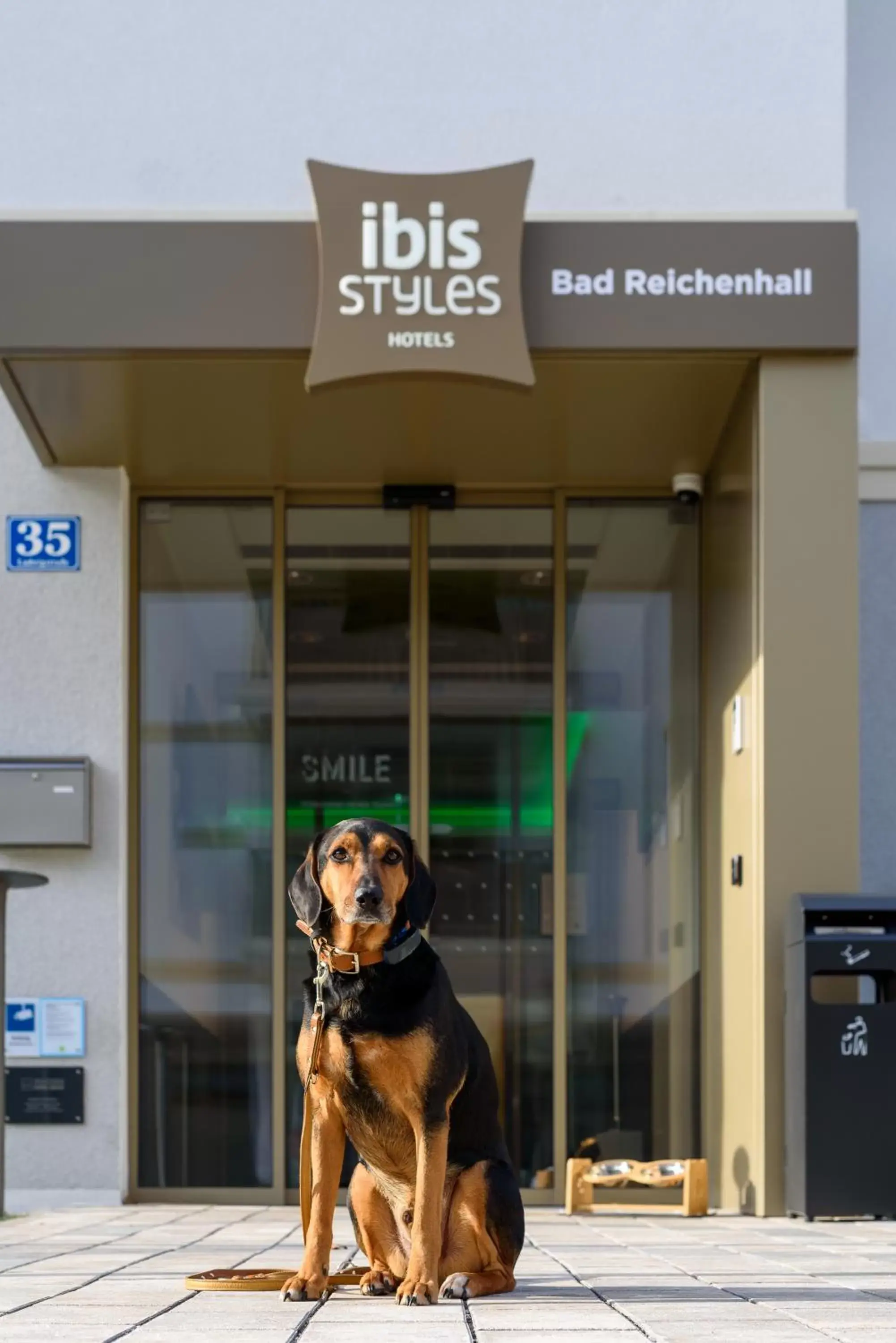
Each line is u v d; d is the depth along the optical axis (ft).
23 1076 26.22
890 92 29.09
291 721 28.37
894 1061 21.18
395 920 12.28
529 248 22.61
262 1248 17.88
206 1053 27.50
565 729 28.37
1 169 25.43
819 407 23.00
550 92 25.44
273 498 28.60
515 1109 27.73
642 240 22.65
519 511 28.91
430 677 28.55
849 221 22.81
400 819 28.25
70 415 24.77
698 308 22.62
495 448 26.61
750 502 23.68
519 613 28.71
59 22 25.54
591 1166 24.89
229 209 22.75
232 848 28.02
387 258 22.22
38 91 25.52
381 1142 12.40
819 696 22.82
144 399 24.16
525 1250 18.12
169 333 22.36
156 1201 27.04
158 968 27.68
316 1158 12.54
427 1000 12.09
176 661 28.37
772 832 22.70
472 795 28.37
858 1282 13.97
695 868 28.35
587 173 25.34
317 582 28.66
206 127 25.46
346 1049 11.98
